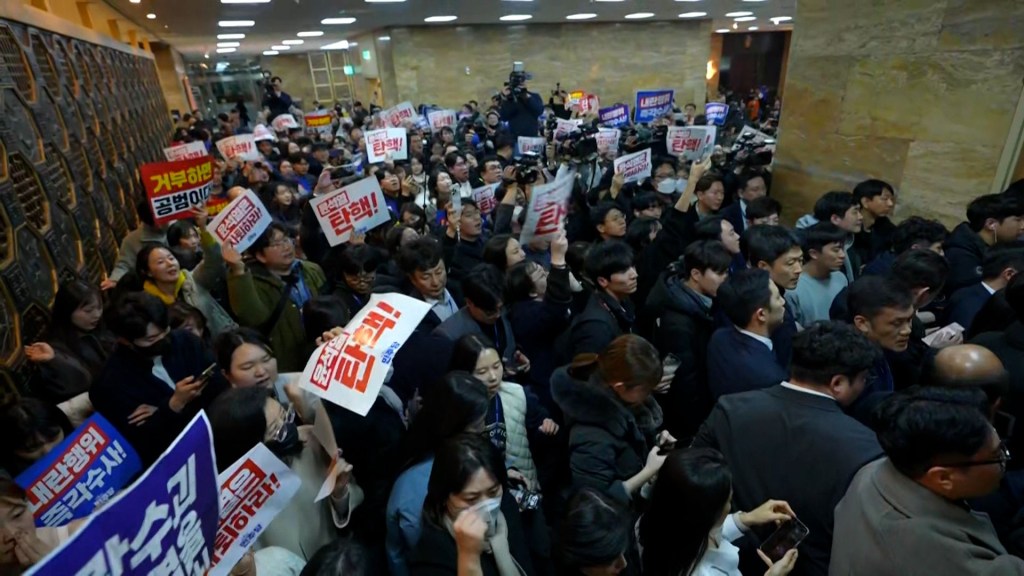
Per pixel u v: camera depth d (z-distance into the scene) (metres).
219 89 23.45
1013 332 1.81
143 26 10.84
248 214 2.91
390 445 1.91
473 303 2.40
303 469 1.68
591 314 2.39
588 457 1.68
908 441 1.12
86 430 1.62
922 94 3.58
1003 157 3.14
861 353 1.47
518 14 12.54
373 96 18.44
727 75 22.31
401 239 3.50
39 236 2.93
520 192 4.71
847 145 4.22
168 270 2.87
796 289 2.77
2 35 3.21
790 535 1.42
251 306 2.68
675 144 5.74
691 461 1.37
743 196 4.19
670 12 13.29
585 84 16.14
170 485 0.90
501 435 1.97
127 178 5.90
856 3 4.01
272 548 1.46
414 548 1.43
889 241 3.26
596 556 1.27
